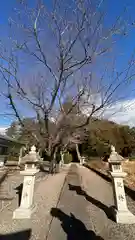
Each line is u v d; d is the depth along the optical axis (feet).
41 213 10.84
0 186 18.10
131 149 63.98
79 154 72.90
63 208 11.86
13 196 14.49
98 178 25.98
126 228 8.76
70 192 16.66
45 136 17.88
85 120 16.71
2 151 55.01
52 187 18.83
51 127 17.53
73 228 8.76
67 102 16.26
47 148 21.04
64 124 16.78
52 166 30.45
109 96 14.03
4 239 7.59
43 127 17.57
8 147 59.36
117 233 8.21
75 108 15.84
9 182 20.58
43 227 8.83
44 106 16.22
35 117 17.85
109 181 23.09
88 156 70.59
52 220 9.74
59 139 18.08
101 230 8.53
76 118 16.67
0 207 11.85
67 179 24.86
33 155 11.35
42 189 17.56
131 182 20.49
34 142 21.25
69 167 49.21
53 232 8.29
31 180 11.02
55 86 15.64
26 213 10.06
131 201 13.08
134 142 63.62
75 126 16.87
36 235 7.98
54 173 30.30
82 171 36.73
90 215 10.53
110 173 10.70
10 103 15.24
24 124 17.51
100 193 16.35
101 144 59.67
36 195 15.01
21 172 10.94
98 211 11.26
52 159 30.40
